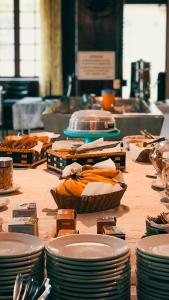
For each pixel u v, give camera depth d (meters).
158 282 1.37
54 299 1.40
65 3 13.06
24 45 13.66
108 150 2.97
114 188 2.16
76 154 2.88
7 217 2.07
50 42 12.99
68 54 13.20
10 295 1.38
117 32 7.84
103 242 1.51
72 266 1.36
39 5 13.00
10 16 13.60
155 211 2.16
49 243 1.47
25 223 1.72
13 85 13.20
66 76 13.24
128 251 1.42
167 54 12.83
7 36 13.68
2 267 1.38
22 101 9.79
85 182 2.18
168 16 12.75
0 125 11.55
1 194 2.46
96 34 7.87
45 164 3.26
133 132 5.36
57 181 2.74
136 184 2.67
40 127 9.25
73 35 13.13
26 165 3.11
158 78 9.77
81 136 3.66
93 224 1.98
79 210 2.13
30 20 13.59
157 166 2.60
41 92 13.15
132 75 7.50
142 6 12.81
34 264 1.41
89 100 6.67
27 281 1.36
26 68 13.73
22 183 2.70
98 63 7.89
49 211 2.16
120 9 7.82
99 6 7.79
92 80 7.93
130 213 2.13
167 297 1.36
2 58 13.72
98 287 1.35
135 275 1.61
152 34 12.97
